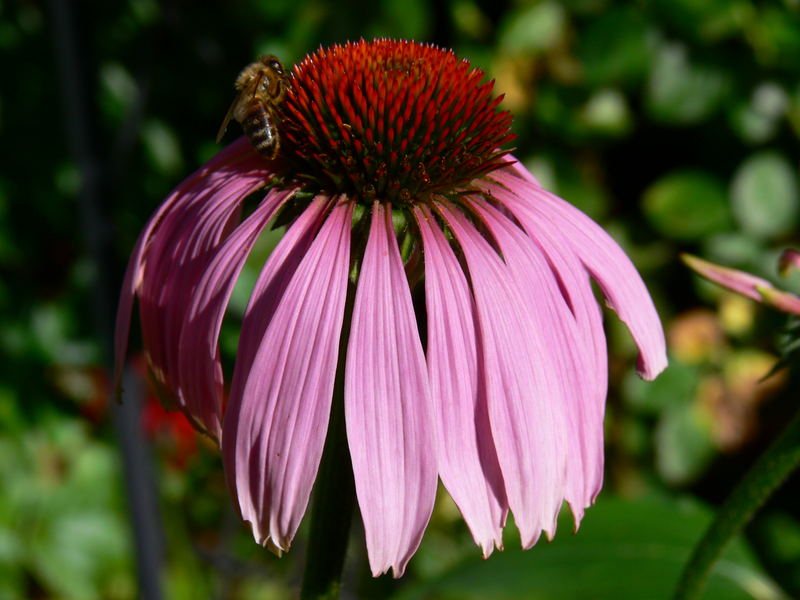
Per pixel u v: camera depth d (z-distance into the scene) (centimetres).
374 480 26
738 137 54
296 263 27
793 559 49
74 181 57
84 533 60
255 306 27
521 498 26
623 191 57
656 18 53
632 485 56
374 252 27
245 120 28
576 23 53
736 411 55
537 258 28
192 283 28
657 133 56
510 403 27
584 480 27
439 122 28
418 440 26
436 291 27
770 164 54
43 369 59
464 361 27
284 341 26
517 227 28
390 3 51
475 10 53
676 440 55
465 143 29
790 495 53
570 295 28
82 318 59
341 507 28
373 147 28
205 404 27
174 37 55
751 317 55
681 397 55
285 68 29
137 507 41
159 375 28
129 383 40
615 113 54
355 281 27
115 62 55
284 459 26
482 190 29
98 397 59
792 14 52
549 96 54
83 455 61
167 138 56
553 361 27
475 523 26
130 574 61
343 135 28
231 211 28
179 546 55
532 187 29
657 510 38
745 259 55
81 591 60
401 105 28
